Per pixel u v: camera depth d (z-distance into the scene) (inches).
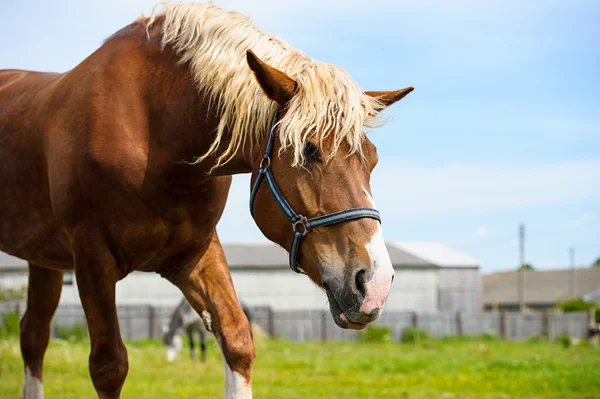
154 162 118.7
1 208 144.0
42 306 159.0
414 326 1133.1
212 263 130.5
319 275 100.0
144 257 123.8
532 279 2449.6
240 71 111.7
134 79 122.4
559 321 1170.6
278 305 1378.0
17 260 1134.4
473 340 1116.5
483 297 2390.5
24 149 135.7
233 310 126.7
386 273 93.9
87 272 120.6
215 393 291.0
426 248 1678.2
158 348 745.6
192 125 117.2
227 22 117.6
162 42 122.4
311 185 99.5
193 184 120.6
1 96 155.6
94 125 119.5
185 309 549.3
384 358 625.0
